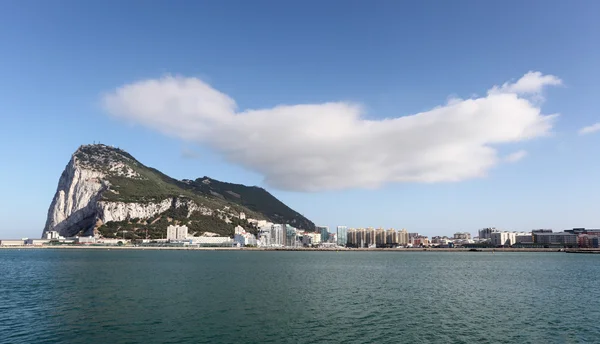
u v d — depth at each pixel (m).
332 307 73.88
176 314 65.94
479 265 199.88
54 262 193.62
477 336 54.81
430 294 91.31
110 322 60.12
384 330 57.53
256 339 52.34
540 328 59.22
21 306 72.06
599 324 61.78
